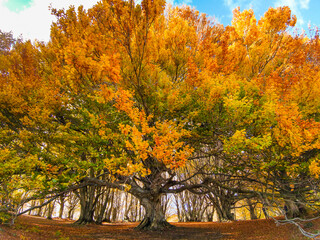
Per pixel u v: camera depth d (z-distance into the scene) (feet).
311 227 23.82
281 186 26.94
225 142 19.84
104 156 25.59
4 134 24.18
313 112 23.24
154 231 33.68
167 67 28.22
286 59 28.71
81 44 19.38
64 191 27.37
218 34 32.01
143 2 16.46
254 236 26.50
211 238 28.76
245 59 30.37
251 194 28.94
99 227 42.88
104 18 17.69
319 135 18.30
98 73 17.38
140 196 33.47
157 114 25.39
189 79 21.88
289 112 18.57
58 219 66.80
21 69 27.02
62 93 24.12
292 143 18.31
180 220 67.87
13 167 19.10
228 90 21.25
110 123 23.65
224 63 25.77
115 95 17.31
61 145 26.40
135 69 19.61
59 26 21.31
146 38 18.21
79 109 26.71
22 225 27.12
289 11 28.25
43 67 28.99
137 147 16.58
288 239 21.77
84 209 48.73
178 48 27.66
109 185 30.14
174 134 17.07
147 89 23.56
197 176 58.65
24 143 23.80
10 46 37.76
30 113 22.57
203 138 26.86
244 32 33.14
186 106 24.75
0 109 25.04
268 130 20.98
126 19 16.66
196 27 33.22
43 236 23.47
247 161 25.02
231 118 20.81
